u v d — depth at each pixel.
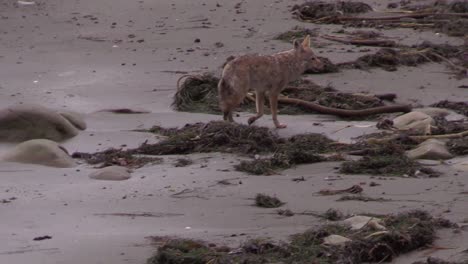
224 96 32.44
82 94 38.16
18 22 52.31
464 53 44.59
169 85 39.31
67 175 27.58
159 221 23.09
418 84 40.12
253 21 51.56
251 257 19.59
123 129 33.50
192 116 35.16
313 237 20.67
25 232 22.17
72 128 32.34
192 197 25.19
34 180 27.00
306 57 33.62
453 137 30.86
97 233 22.03
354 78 40.56
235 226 22.55
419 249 20.45
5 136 31.31
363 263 19.80
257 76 32.56
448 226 21.75
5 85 39.34
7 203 24.73
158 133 32.72
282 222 22.81
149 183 26.62
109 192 25.75
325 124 33.97
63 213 23.84
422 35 49.25
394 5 56.31
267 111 35.75
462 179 26.48
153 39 47.75
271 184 26.34
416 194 25.02
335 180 26.66
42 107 32.06
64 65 42.84
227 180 26.80
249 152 29.77
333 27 50.44
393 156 28.80
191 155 29.81
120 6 56.19
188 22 51.59
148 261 19.88
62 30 50.38
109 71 41.59
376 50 45.03
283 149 29.67
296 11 53.09
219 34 48.50
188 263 19.56
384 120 33.06
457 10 54.06
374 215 22.72
